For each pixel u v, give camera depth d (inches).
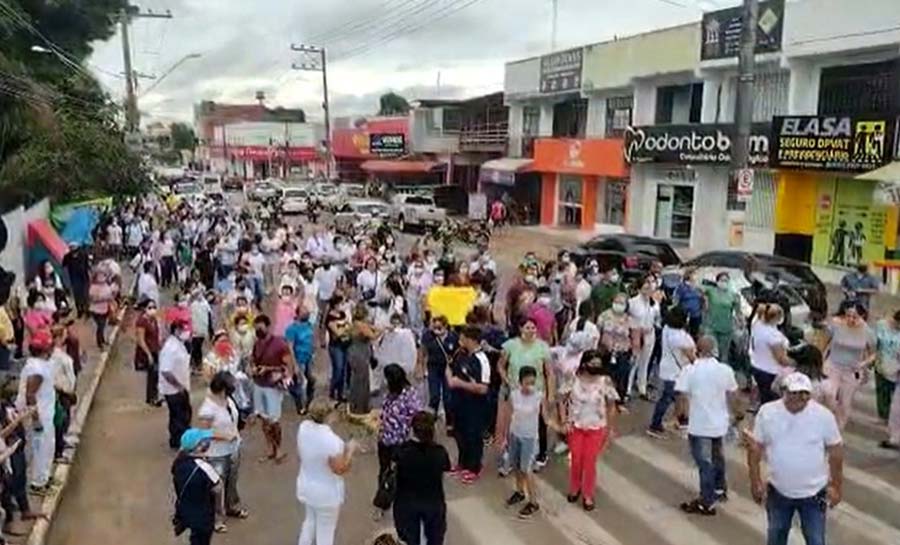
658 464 420.5
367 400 475.8
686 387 361.7
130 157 1521.9
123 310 795.4
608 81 1491.1
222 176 3651.6
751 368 462.9
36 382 366.6
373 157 2487.7
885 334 449.1
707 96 1274.6
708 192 1277.1
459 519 359.3
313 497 298.4
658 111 1396.4
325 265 708.7
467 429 399.2
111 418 508.1
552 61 1665.8
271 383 425.1
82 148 1286.9
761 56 1138.7
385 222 1517.0
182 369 444.1
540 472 412.5
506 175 1777.8
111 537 348.2
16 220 804.0
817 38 1059.3
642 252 887.7
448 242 1189.7
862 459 423.2
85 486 401.7
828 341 462.6
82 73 1406.3
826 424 275.1
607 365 439.5
